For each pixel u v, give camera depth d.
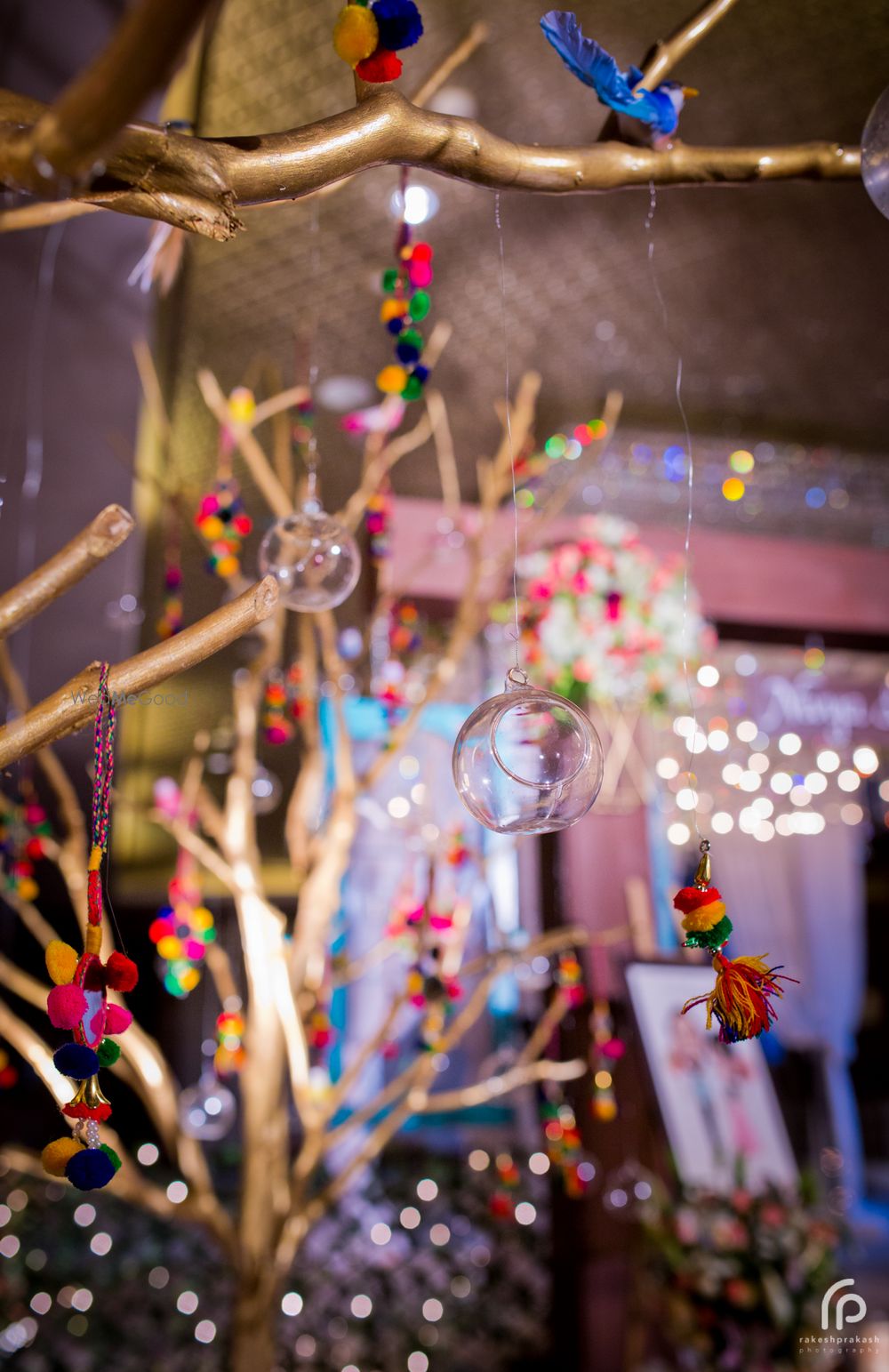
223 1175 4.86
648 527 4.40
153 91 0.69
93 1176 0.91
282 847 6.69
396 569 3.79
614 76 1.22
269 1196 2.22
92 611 4.12
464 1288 4.18
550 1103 3.02
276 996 2.25
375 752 4.74
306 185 1.04
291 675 2.64
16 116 0.79
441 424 2.75
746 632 4.49
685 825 5.95
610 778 3.94
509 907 4.83
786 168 1.34
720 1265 2.96
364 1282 4.18
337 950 4.82
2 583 3.79
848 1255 4.77
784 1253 2.98
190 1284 4.21
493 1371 3.79
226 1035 2.38
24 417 3.27
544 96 2.68
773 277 3.38
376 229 3.03
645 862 3.91
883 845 8.14
